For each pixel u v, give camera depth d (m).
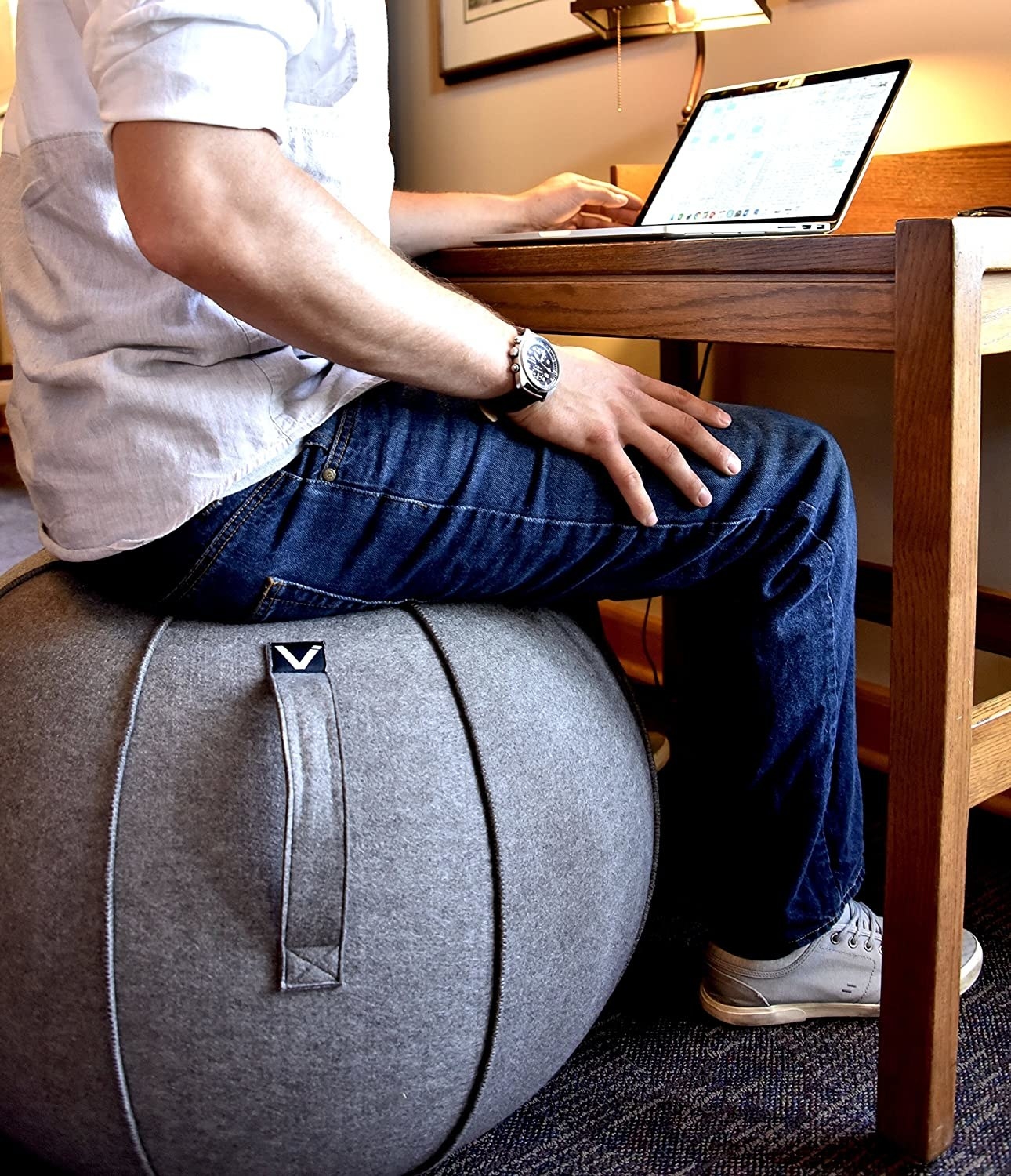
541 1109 1.08
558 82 2.14
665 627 1.89
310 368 0.89
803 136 1.32
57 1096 0.84
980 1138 1.01
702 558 1.00
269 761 0.82
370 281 0.81
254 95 0.75
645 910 1.06
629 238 1.29
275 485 0.87
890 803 0.97
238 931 0.80
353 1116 0.85
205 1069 0.81
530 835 0.88
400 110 2.61
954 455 0.87
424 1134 0.89
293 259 0.77
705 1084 1.10
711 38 1.82
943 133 1.54
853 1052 1.14
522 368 0.91
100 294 0.86
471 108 2.38
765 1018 1.18
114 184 0.85
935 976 0.95
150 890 0.80
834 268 0.93
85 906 0.80
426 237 1.47
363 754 0.84
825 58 1.66
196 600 0.90
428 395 0.97
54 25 0.86
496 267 1.30
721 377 1.94
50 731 0.85
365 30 0.89
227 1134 0.83
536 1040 0.92
